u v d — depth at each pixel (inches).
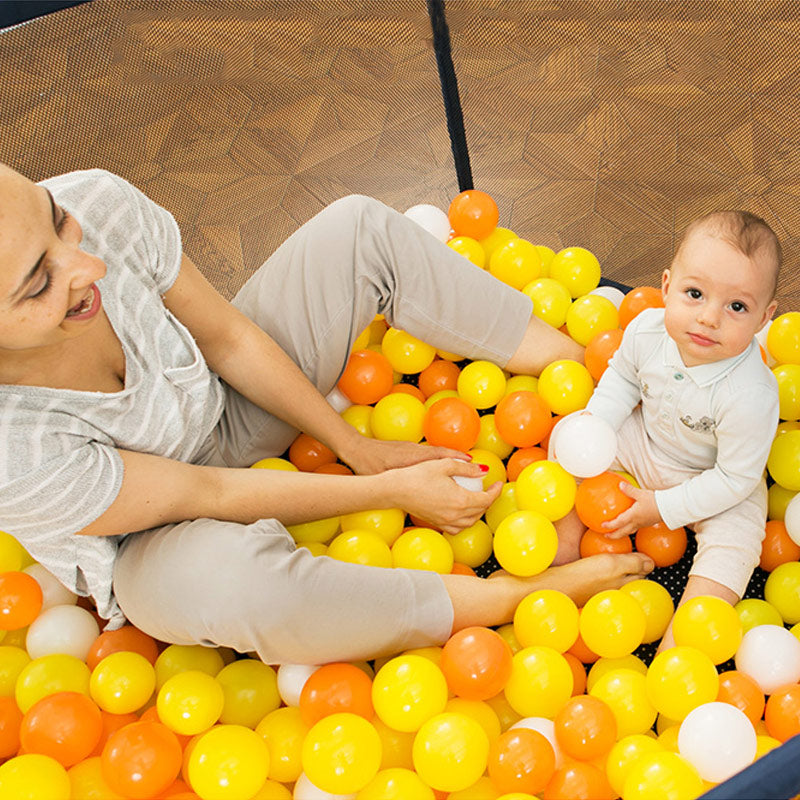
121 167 53.2
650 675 39.4
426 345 54.3
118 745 37.0
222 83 54.5
